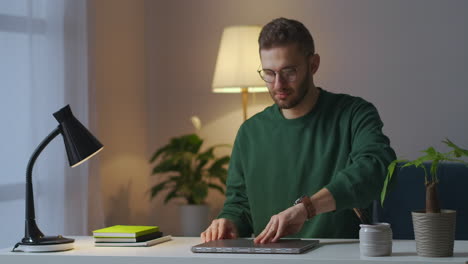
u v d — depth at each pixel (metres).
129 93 4.10
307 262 1.67
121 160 4.00
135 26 4.18
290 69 2.19
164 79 4.29
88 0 3.46
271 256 1.71
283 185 2.35
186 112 4.26
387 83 3.89
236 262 1.71
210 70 4.21
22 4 3.03
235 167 2.47
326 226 2.29
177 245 2.00
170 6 4.28
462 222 2.66
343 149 2.29
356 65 3.94
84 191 3.35
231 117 4.18
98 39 3.80
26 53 3.04
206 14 4.21
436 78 3.81
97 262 1.82
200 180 3.88
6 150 2.94
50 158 3.15
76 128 2.01
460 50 3.78
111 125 3.91
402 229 2.70
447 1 3.80
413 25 3.85
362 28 3.93
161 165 3.84
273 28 2.21
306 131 2.35
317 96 2.38
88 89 3.42
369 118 2.25
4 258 1.92
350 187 1.91
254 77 3.66
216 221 2.15
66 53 3.27
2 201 2.91
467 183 2.67
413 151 3.85
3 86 2.93
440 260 1.62
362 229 1.71
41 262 1.87
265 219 2.37
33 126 3.05
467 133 3.77
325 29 3.99
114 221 3.92
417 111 3.84
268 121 2.42
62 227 3.20
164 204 4.07
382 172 1.98
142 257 1.79
